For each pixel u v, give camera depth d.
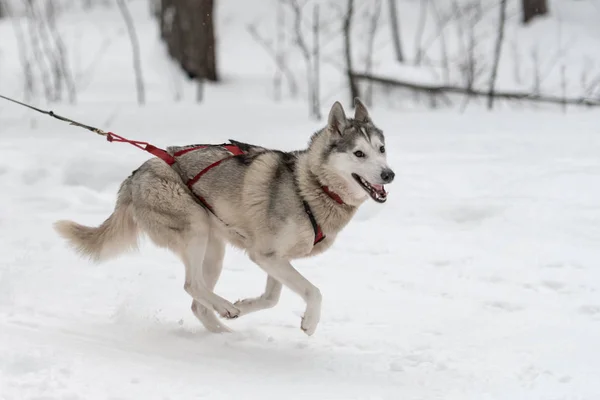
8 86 18.47
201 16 20.05
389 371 5.05
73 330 5.45
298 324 6.12
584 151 11.77
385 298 6.68
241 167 5.88
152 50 22.42
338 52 22.88
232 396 4.32
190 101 18.02
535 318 6.13
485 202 9.18
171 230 5.95
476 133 13.67
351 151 5.57
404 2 27.27
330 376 4.92
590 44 23.14
